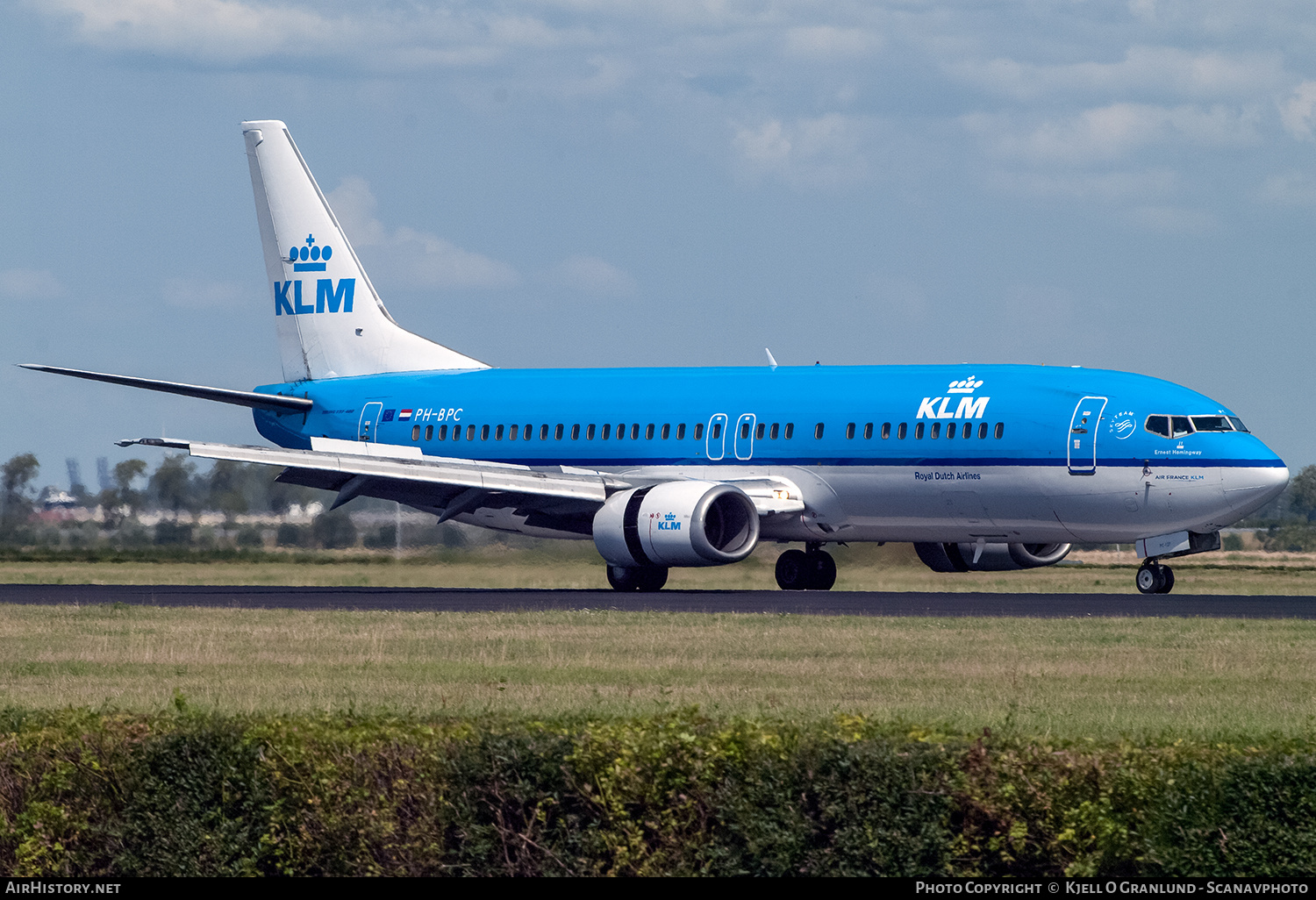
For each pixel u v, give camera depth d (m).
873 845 44.81
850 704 69.38
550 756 46.75
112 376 160.12
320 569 188.75
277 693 74.44
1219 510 134.75
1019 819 44.69
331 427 176.25
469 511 159.12
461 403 169.75
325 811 47.22
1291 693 72.75
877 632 98.69
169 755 48.25
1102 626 101.69
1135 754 45.84
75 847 48.56
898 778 45.00
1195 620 105.81
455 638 96.94
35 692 76.00
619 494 145.62
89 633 102.38
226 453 142.50
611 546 143.88
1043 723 63.38
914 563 172.62
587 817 46.66
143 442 138.88
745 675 79.12
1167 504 135.88
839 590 155.50
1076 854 44.56
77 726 50.78
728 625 103.62
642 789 46.16
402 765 47.50
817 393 151.12
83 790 48.47
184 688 76.69
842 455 147.38
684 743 46.59
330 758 47.91
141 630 104.25
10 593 149.38
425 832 46.88
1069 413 139.25
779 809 45.38
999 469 140.62
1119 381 140.88
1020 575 193.75
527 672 81.06
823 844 45.53
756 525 145.00
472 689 75.12
